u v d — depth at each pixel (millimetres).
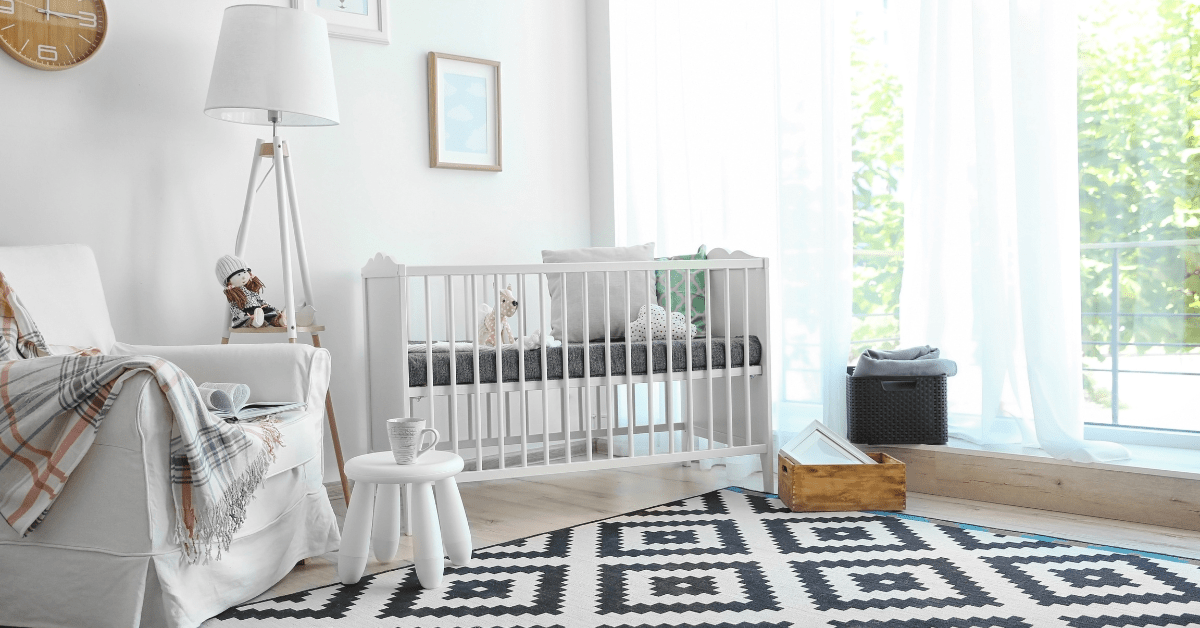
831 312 3184
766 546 2377
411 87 3436
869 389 3035
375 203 3336
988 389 2928
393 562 2305
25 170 2635
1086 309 3031
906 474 2949
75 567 1841
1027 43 2793
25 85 2633
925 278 3180
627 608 1918
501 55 3713
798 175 3281
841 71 3215
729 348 3053
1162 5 2830
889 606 1898
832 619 1831
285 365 2385
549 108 3883
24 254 2377
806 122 3277
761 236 3482
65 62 2668
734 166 3518
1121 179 2930
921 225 3176
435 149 3477
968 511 2740
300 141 3156
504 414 3604
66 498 1848
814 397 3289
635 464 2918
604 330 3043
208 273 2979
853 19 3543
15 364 1861
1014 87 2816
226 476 1917
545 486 3188
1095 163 2969
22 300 2291
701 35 3609
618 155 3916
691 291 3352
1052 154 2783
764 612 1877
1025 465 2787
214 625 1883
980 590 1990
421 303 3430
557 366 2822
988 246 2930
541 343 2801
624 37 3852
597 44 3980
